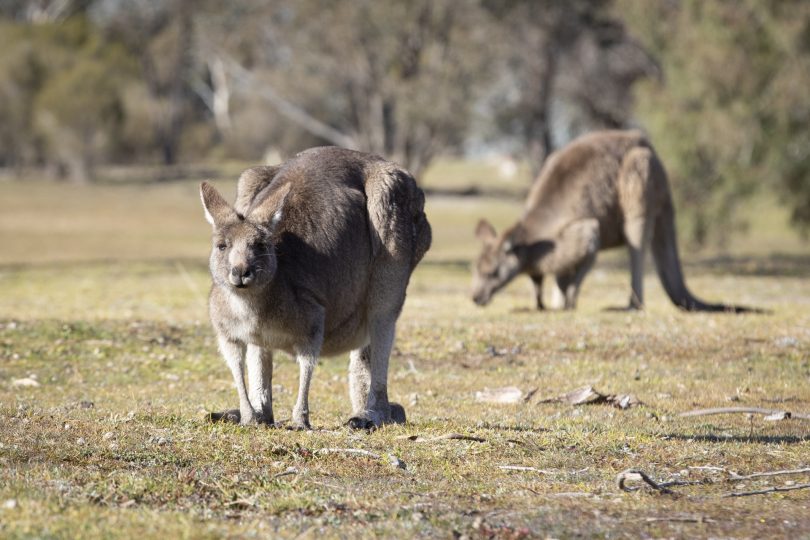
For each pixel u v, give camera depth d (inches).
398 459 1002.1
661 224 2556.6
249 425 1127.6
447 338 2041.1
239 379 1123.9
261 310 1063.6
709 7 4431.6
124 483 881.5
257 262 1028.5
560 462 1035.9
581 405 1470.2
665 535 788.0
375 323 1196.5
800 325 2183.8
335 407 1446.9
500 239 2541.8
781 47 4313.5
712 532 797.2
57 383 1664.6
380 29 7500.0
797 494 914.1
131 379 1705.2
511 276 2573.8
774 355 1870.1
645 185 2484.0
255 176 1199.6
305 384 1112.2
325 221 1127.0
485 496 888.9
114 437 1074.1
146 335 2053.4
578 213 2501.2
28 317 2265.0
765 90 4451.3
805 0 4207.7
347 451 1028.5
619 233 2551.7
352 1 7514.8
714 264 4242.1
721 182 4739.2
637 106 4933.6
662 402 1496.1
